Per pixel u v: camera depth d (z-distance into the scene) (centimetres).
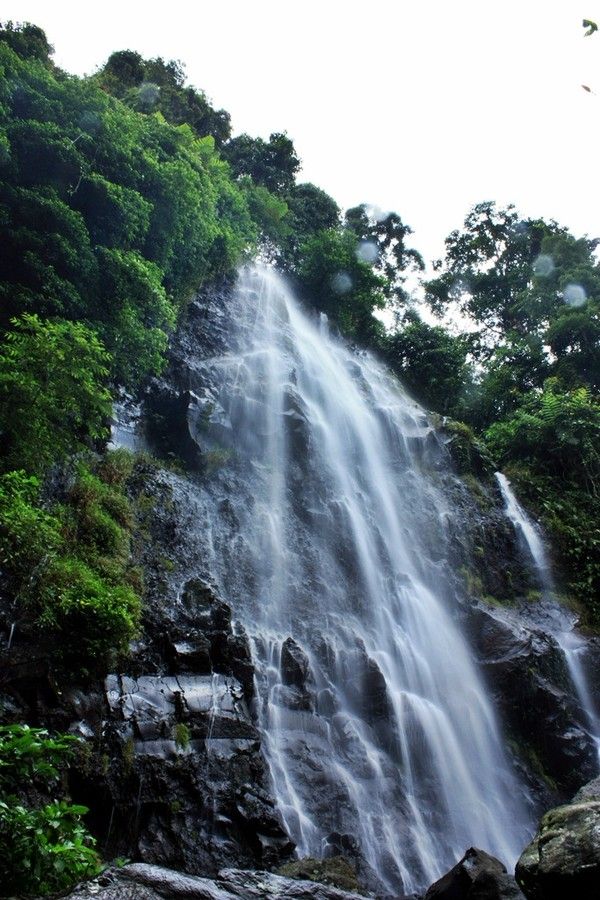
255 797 972
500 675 1541
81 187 1537
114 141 1658
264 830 941
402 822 1162
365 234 3684
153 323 1650
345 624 1488
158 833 896
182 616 1173
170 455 1589
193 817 927
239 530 1522
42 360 1086
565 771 1462
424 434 2188
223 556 1439
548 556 2052
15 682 896
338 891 623
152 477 1468
